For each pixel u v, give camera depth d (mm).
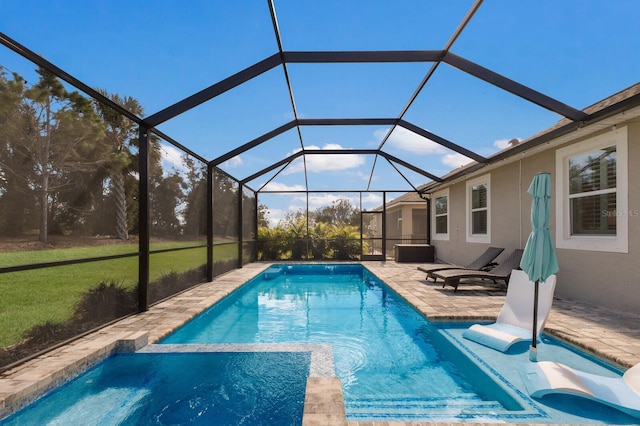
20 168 3826
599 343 3836
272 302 7613
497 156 7902
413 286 7930
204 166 8688
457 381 3607
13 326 5164
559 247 6570
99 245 4988
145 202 5562
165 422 2906
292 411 3090
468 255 10742
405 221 18094
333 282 10344
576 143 6102
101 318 4660
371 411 2949
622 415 2691
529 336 4164
